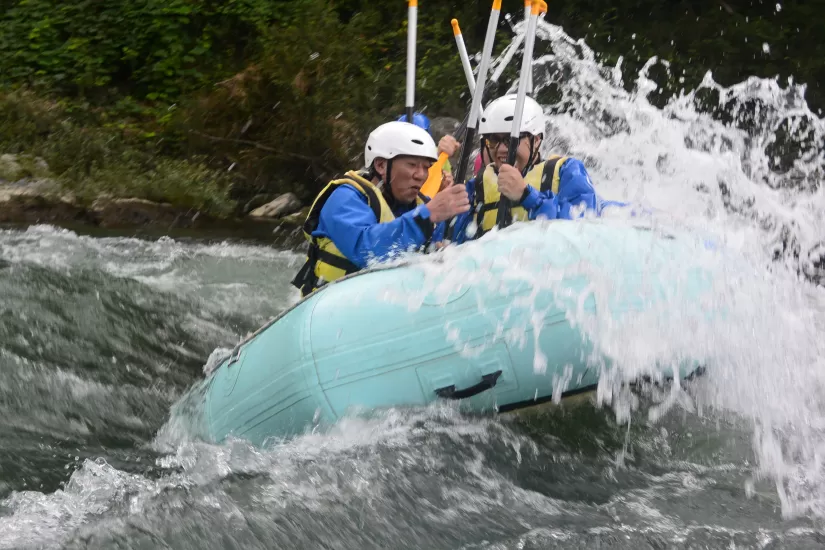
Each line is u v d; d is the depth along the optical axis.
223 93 15.58
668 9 16.81
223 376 5.03
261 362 4.73
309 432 4.46
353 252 5.04
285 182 15.20
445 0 17.08
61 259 9.80
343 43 15.97
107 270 9.44
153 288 8.73
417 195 5.36
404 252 4.95
